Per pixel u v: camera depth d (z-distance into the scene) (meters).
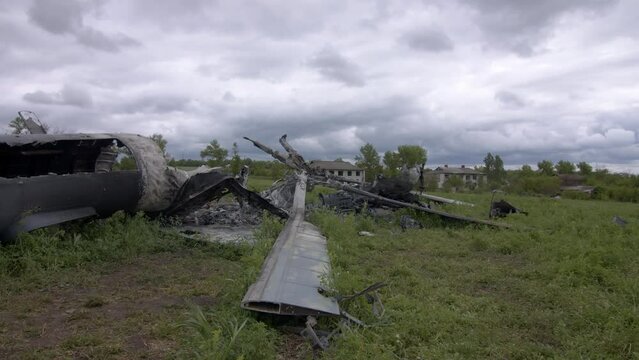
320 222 11.95
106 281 6.77
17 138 8.62
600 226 13.23
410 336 4.75
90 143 10.70
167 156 14.65
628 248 9.90
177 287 6.50
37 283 6.42
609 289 6.95
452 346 4.52
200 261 8.23
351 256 8.73
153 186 10.69
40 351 4.23
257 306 4.67
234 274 7.03
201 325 4.35
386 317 5.08
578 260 7.82
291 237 8.30
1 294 5.92
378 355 4.07
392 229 13.20
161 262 8.05
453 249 9.85
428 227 13.75
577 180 69.81
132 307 5.59
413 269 7.97
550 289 6.68
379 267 8.21
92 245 8.09
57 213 8.30
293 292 5.02
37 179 7.77
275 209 12.41
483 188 52.12
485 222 13.16
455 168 94.75
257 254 7.29
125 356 4.17
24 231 7.44
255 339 4.16
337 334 4.56
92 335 4.57
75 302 5.76
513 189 49.88
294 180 16.23
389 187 16.59
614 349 4.55
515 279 7.45
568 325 5.29
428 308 5.55
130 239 8.73
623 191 44.72
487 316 5.53
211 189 11.75
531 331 5.15
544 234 11.09
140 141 10.97
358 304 5.36
